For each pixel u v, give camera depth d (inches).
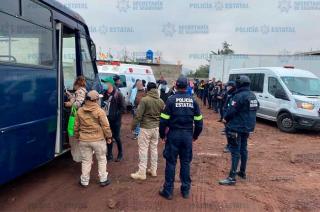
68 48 291.6
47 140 227.3
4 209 196.2
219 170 292.0
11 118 183.2
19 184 237.0
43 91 218.5
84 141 227.5
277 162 328.2
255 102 246.7
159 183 248.7
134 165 293.4
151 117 251.9
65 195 219.6
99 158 234.4
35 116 208.7
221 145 399.2
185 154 219.3
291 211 208.8
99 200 213.6
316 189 250.1
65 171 269.1
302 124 476.4
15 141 188.2
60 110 244.7
